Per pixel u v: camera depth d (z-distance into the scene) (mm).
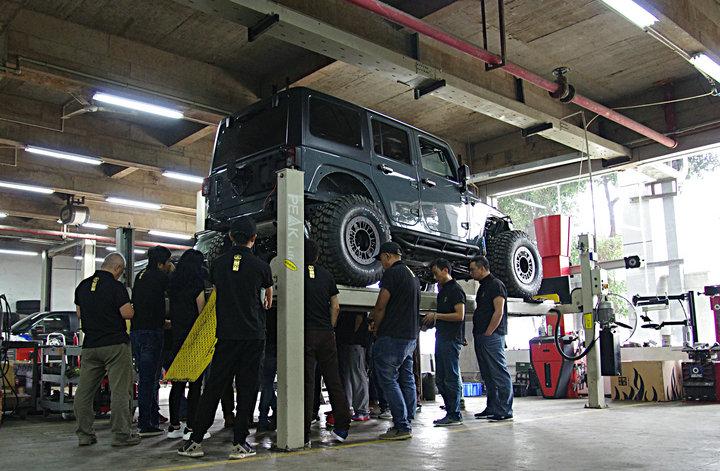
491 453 4047
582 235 7855
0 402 6449
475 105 8570
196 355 4434
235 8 5707
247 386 4016
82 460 3941
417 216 5930
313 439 4797
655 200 13766
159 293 5137
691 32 7090
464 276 7332
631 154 10734
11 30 7039
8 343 7117
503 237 7043
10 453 4281
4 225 15234
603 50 8953
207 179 5648
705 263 16500
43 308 12375
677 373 8695
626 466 3525
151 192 13242
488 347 5945
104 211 15320
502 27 7352
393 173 5730
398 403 4770
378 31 7113
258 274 4051
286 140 4973
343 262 4883
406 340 4809
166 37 8031
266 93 9023
